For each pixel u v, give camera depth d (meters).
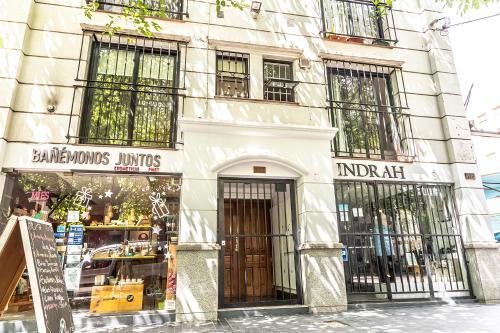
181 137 6.44
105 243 6.14
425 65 8.20
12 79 5.88
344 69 7.79
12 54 5.99
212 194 6.08
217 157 6.28
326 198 6.56
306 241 6.29
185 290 5.53
